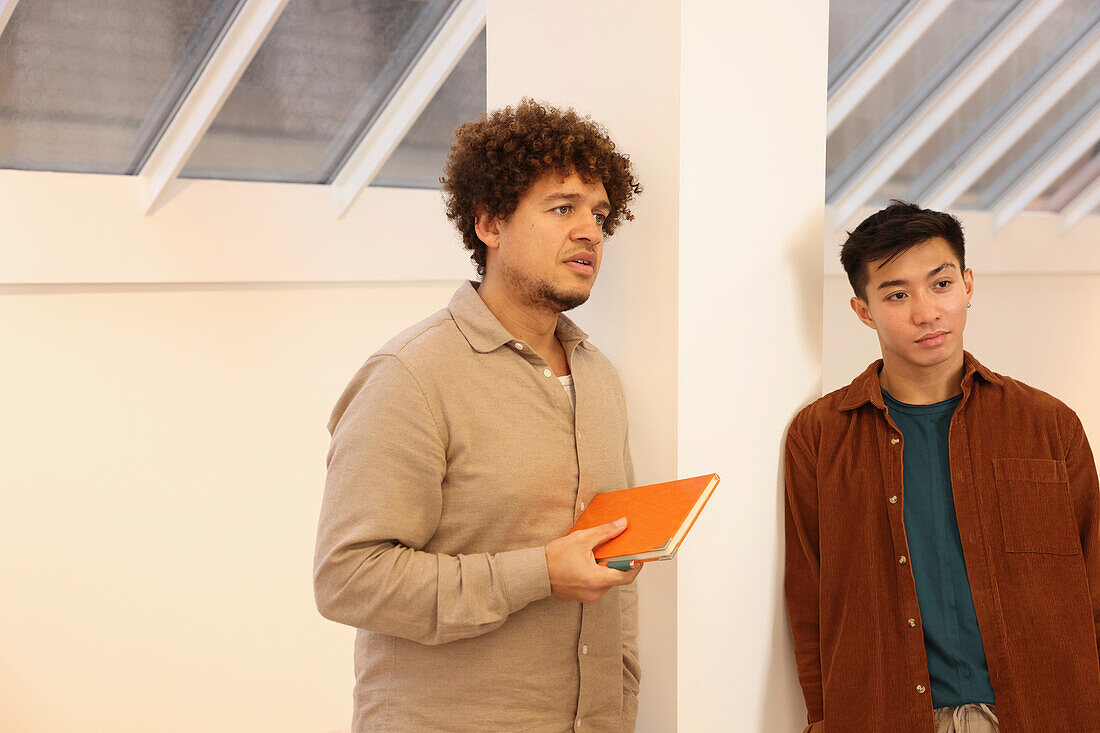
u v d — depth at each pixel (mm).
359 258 3453
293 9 2686
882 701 1518
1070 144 4281
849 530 1571
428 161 3482
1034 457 1517
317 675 3584
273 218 3270
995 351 4898
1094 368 5332
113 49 2615
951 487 1529
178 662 3307
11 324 2945
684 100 1481
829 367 4516
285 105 3010
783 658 1692
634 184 1407
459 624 1126
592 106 1636
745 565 1629
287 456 3477
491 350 1224
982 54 3527
